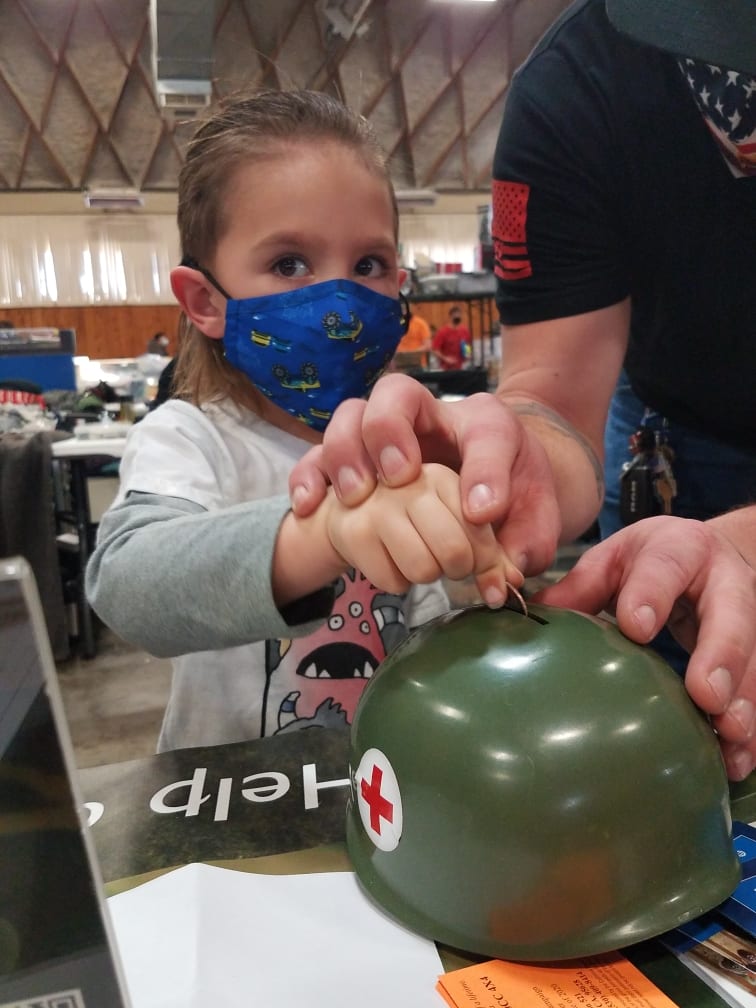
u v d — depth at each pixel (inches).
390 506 15.6
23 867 8.4
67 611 102.7
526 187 28.6
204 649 22.2
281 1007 11.9
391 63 204.5
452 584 65.7
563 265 29.0
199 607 20.3
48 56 199.3
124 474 30.0
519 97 29.2
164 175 261.0
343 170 29.7
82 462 99.1
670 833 13.1
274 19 181.0
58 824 8.4
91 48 197.9
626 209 28.1
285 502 20.6
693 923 13.7
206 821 17.9
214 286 31.2
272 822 17.8
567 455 24.8
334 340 29.1
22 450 87.0
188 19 152.9
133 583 21.8
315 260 29.8
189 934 13.6
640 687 14.1
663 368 31.9
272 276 29.8
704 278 28.1
